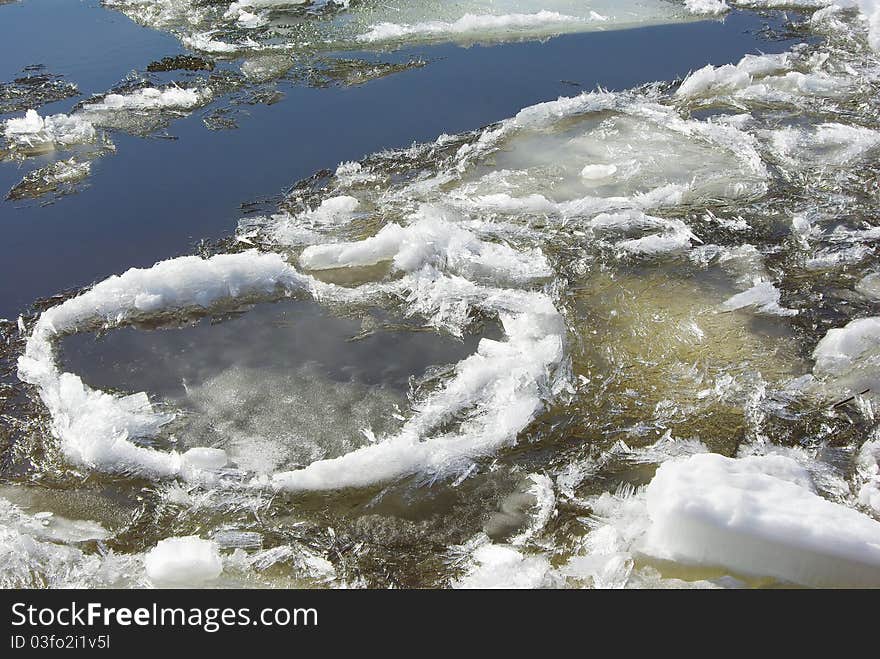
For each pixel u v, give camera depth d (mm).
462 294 4074
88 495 3074
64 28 7820
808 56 6887
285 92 6457
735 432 3268
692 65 6820
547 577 2695
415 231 4426
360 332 3895
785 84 6359
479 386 3488
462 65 6891
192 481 3111
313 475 3076
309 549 2855
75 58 7109
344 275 4297
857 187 4949
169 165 5457
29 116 5871
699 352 3686
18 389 3570
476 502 3016
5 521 2959
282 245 4551
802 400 3414
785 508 2674
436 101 6266
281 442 3305
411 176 5234
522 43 7328
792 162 5242
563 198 4965
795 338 3758
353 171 5277
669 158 5371
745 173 5141
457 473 3121
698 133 5652
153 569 2727
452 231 4445
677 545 2719
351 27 7664
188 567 2729
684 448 3189
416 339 3844
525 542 2857
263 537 2904
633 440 3246
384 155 5484
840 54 6898
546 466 3150
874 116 5844
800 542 2576
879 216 4656
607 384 3516
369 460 3107
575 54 7082
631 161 5340
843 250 4363
